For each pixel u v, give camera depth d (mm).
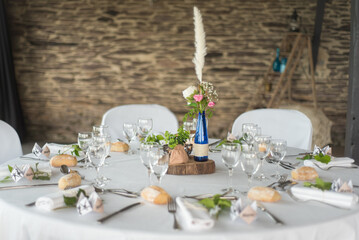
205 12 5410
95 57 5547
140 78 5590
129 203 1204
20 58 5559
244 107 5621
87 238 1019
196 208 1084
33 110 5703
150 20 5438
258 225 1038
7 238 1163
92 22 5457
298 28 5262
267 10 5395
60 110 5699
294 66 5090
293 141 2586
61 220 1061
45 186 1377
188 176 1544
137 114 2838
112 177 1506
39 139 5762
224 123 5672
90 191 1234
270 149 1530
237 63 5523
